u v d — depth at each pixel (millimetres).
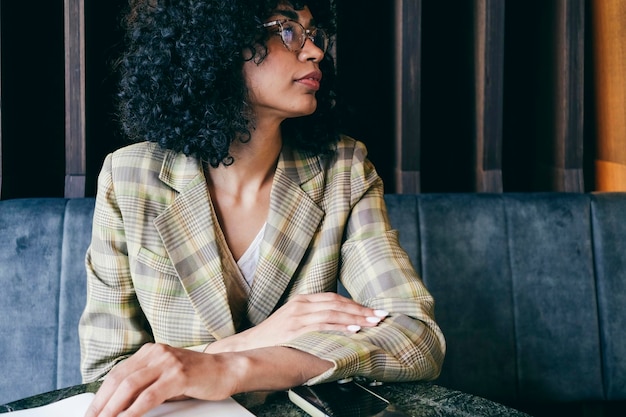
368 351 958
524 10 2090
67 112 1677
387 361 973
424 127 2092
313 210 1222
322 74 1268
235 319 1186
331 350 956
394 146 1862
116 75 1873
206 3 1129
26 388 1575
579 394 1723
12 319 1576
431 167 2105
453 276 1687
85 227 1588
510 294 1702
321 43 1182
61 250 1585
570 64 1820
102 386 865
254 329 1077
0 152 1658
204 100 1155
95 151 1824
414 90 1767
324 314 1064
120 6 1860
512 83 2117
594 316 1721
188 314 1152
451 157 2102
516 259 1706
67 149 1687
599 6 2064
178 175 1188
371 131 2055
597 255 1725
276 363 921
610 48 2012
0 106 1656
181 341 1153
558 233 1716
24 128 1887
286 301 1219
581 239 1721
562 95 1841
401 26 1750
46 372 1575
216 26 1123
